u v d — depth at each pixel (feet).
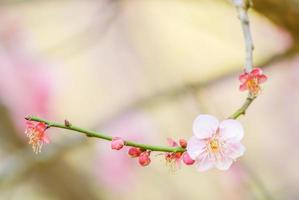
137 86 3.98
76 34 3.83
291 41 2.86
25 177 3.59
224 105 3.92
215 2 3.15
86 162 4.00
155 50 3.89
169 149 2.19
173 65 3.83
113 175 4.06
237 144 2.18
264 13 2.79
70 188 3.88
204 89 3.22
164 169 3.98
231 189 3.51
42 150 3.31
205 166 2.19
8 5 3.87
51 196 3.84
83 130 2.20
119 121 3.73
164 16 4.05
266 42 3.20
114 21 3.88
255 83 2.22
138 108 3.44
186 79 3.53
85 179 3.96
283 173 3.96
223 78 3.14
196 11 3.54
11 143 3.86
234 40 3.43
